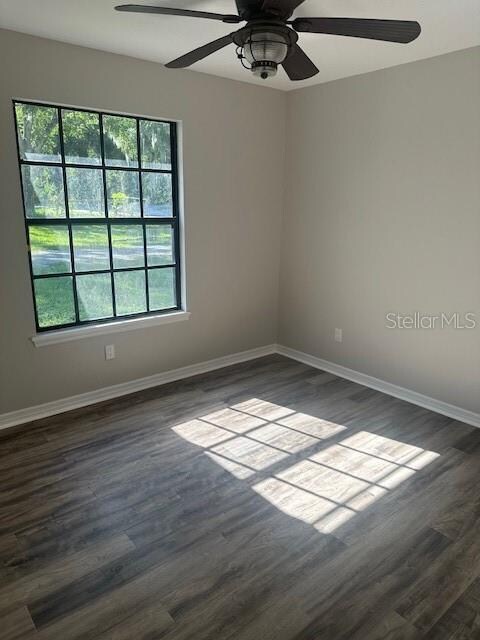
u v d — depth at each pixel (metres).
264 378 3.97
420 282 3.33
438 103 3.01
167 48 2.93
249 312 4.33
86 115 3.09
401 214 3.36
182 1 2.23
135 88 3.18
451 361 3.24
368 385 3.82
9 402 3.10
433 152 3.10
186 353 3.96
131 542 2.08
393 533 2.14
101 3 2.25
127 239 3.48
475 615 1.72
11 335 3.02
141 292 3.64
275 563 1.97
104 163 3.25
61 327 3.28
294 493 2.43
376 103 3.36
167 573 1.92
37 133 2.93
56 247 3.15
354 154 3.59
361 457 2.76
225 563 1.97
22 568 1.93
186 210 3.66
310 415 3.29
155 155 3.49
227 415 3.28
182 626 1.68
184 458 2.74
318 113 3.79
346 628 1.67
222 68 3.37
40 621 1.70
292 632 1.66
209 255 3.90
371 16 2.34
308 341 4.31
